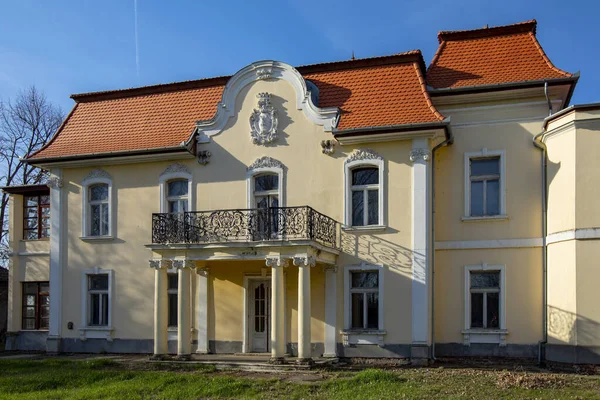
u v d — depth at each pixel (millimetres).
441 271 16891
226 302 17859
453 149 17156
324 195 17094
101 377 14258
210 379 13562
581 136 14953
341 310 16594
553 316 15461
